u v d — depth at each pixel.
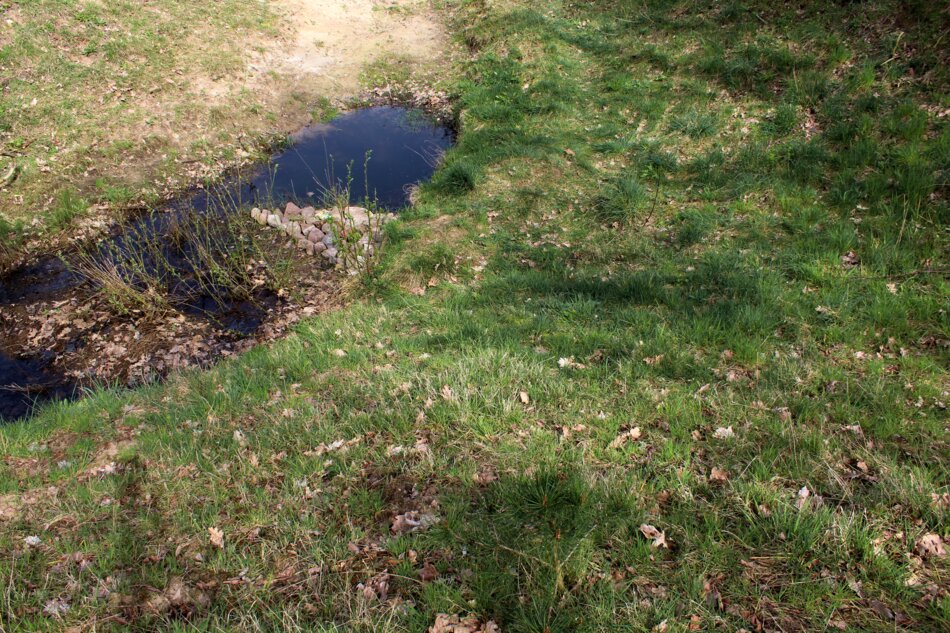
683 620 2.86
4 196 9.02
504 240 7.90
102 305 7.50
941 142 7.39
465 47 14.15
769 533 3.23
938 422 4.11
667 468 3.75
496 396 4.53
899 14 9.47
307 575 3.25
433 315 6.38
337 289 7.55
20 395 6.25
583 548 3.23
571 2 14.36
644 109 10.25
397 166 10.66
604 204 8.16
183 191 10.02
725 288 6.14
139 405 5.38
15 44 11.03
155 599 3.18
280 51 13.66
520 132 10.20
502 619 2.94
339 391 4.97
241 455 4.24
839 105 8.74
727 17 11.59
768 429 4.06
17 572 3.38
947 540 3.16
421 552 3.33
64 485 4.21
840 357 5.00
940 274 5.80
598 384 4.69
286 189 10.08
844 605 2.87
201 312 7.43
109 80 11.24
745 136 9.02
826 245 6.61
